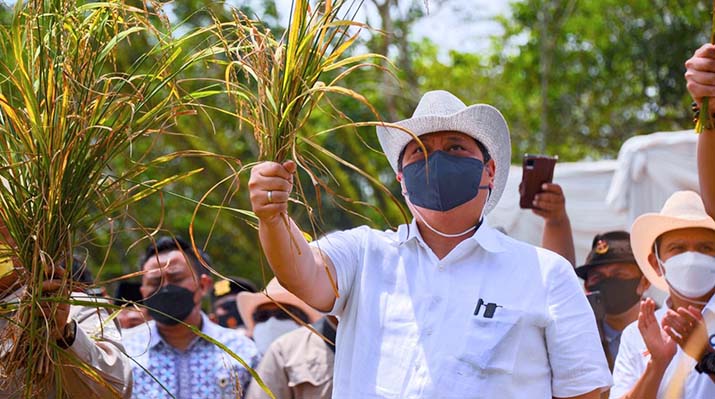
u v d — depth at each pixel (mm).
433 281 3113
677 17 16312
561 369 3061
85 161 2979
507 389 2988
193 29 3141
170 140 11586
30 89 2967
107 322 3330
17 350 3010
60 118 2971
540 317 3057
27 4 3135
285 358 4426
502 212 7492
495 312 3045
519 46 17688
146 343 4758
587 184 7609
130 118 2990
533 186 4574
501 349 3010
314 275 3053
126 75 3068
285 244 2898
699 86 2992
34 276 2924
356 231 3293
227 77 2963
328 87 2814
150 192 3057
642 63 16547
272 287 5430
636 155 7164
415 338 3051
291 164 2814
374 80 13820
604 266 4496
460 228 3178
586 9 17203
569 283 3129
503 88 17953
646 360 3859
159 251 4945
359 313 3141
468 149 3225
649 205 7148
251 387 4434
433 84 17953
